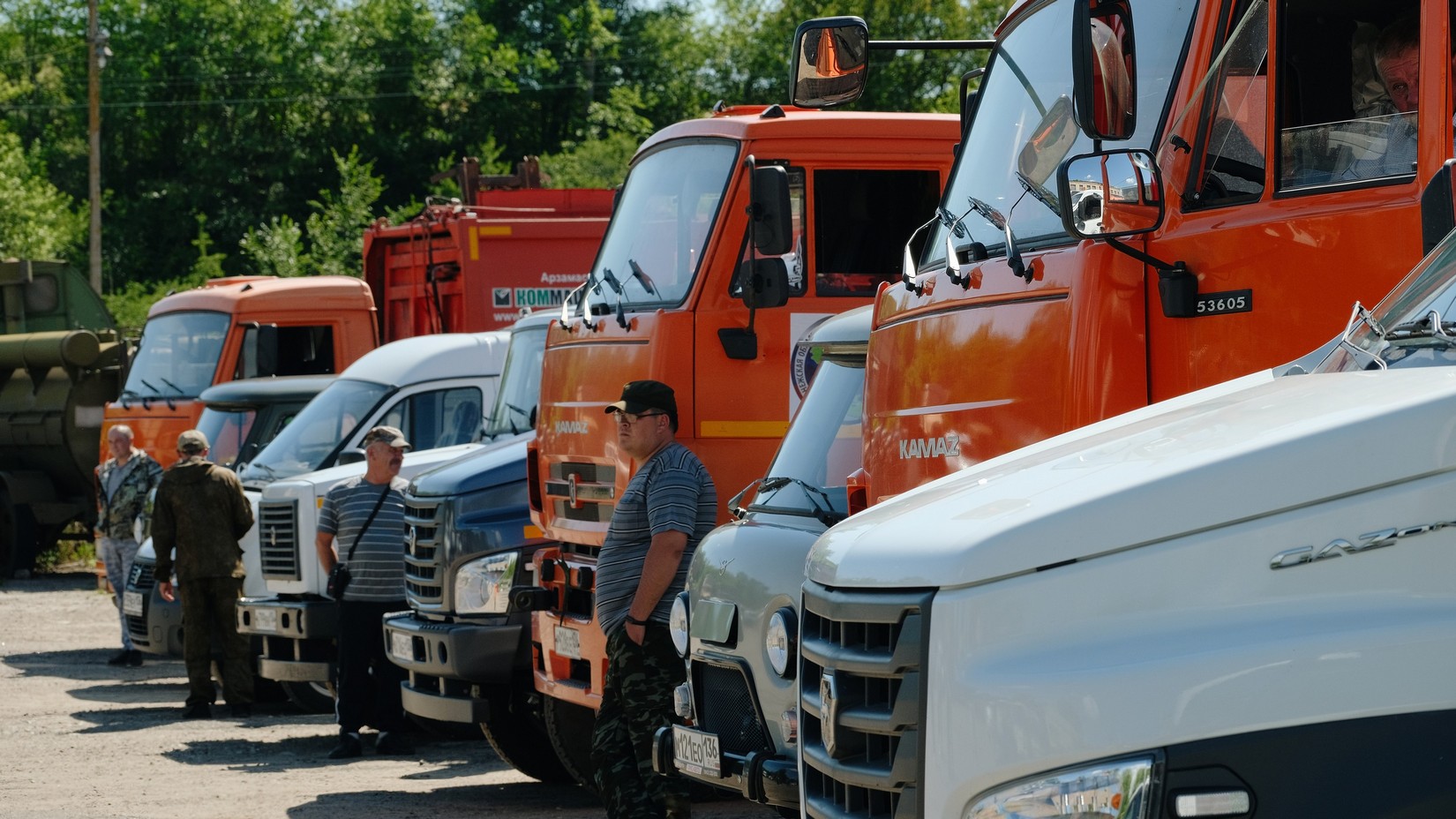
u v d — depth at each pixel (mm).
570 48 75312
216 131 69938
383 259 21625
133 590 16266
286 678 13453
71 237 64438
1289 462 3072
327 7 73312
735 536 6559
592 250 19422
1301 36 4996
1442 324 3525
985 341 5812
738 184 9258
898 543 3521
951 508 3557
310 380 17688
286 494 13609
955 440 5973
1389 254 4605
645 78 76125
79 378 25641
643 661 7789
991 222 6160
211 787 11008
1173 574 3080
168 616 15703
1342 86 4996
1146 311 5246
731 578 6336
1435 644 2906
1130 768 2955
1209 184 5164
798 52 8242
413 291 20906
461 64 72438
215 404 17531
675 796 7738
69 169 72000
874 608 3488
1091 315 5223
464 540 10570
